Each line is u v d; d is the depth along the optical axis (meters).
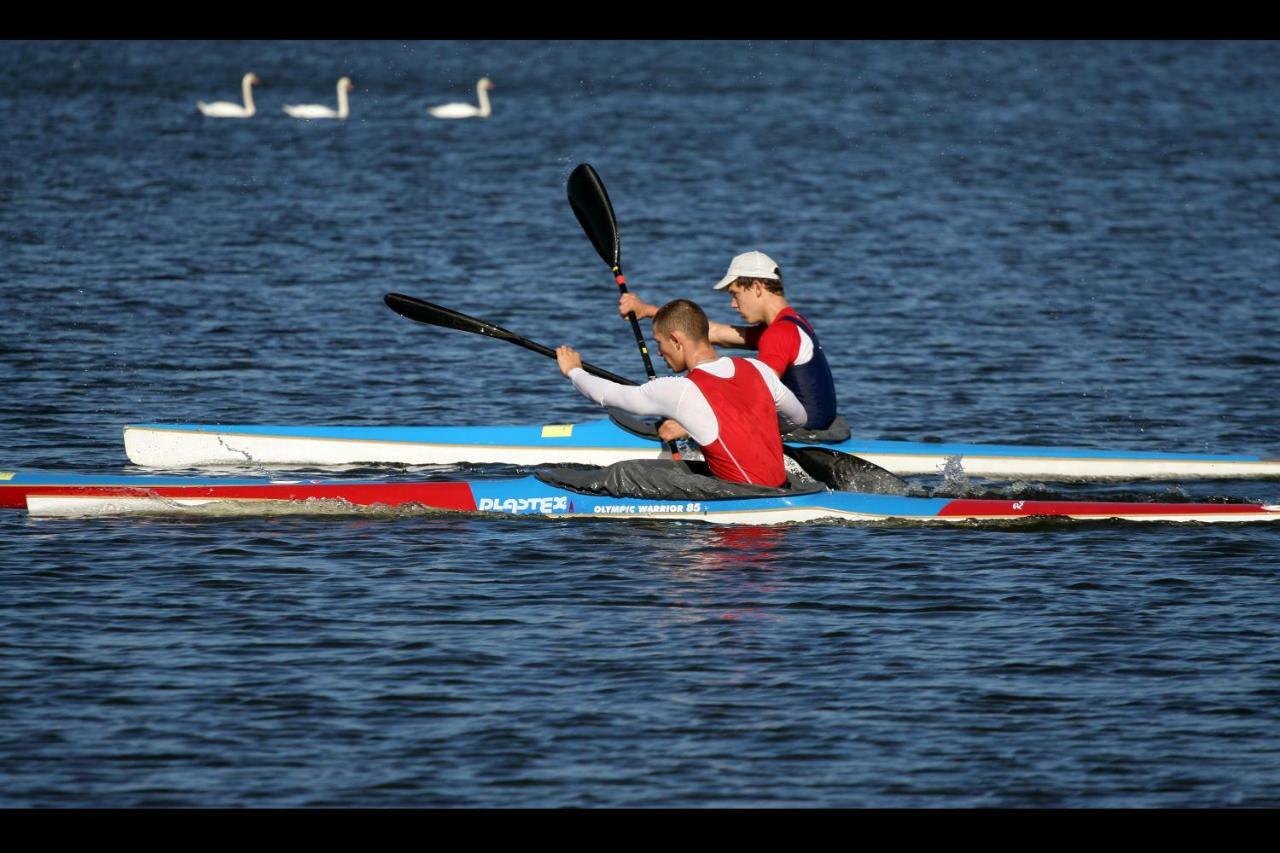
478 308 76.38
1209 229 103.12
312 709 29.03
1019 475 48.62
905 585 35.78
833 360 64.56
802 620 33.53
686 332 40.69
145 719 28.55
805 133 162.50
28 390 56.50
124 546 38.22
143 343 65.06
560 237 98.88
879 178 129.88
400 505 41.62
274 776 26.69
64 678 30.11
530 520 40.97
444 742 27.88
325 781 26.56
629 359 66.31
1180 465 48.41
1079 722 28.80
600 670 30.84
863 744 27.97
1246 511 40.97
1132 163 138.75
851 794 26.33
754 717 28.91
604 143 153.12
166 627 32.72
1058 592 35.34
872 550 38.44
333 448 49.38
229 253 89.62
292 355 63.84
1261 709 29.28
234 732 28.12
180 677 30.25
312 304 75.19
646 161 139.88
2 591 34.69
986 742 28.06
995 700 29.64
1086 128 167.12
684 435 41.03
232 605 34.06
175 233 96.31
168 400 55.88
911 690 30.05
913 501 41.03
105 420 53.00
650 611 33.97
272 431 49.28
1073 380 61.09
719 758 27.45
